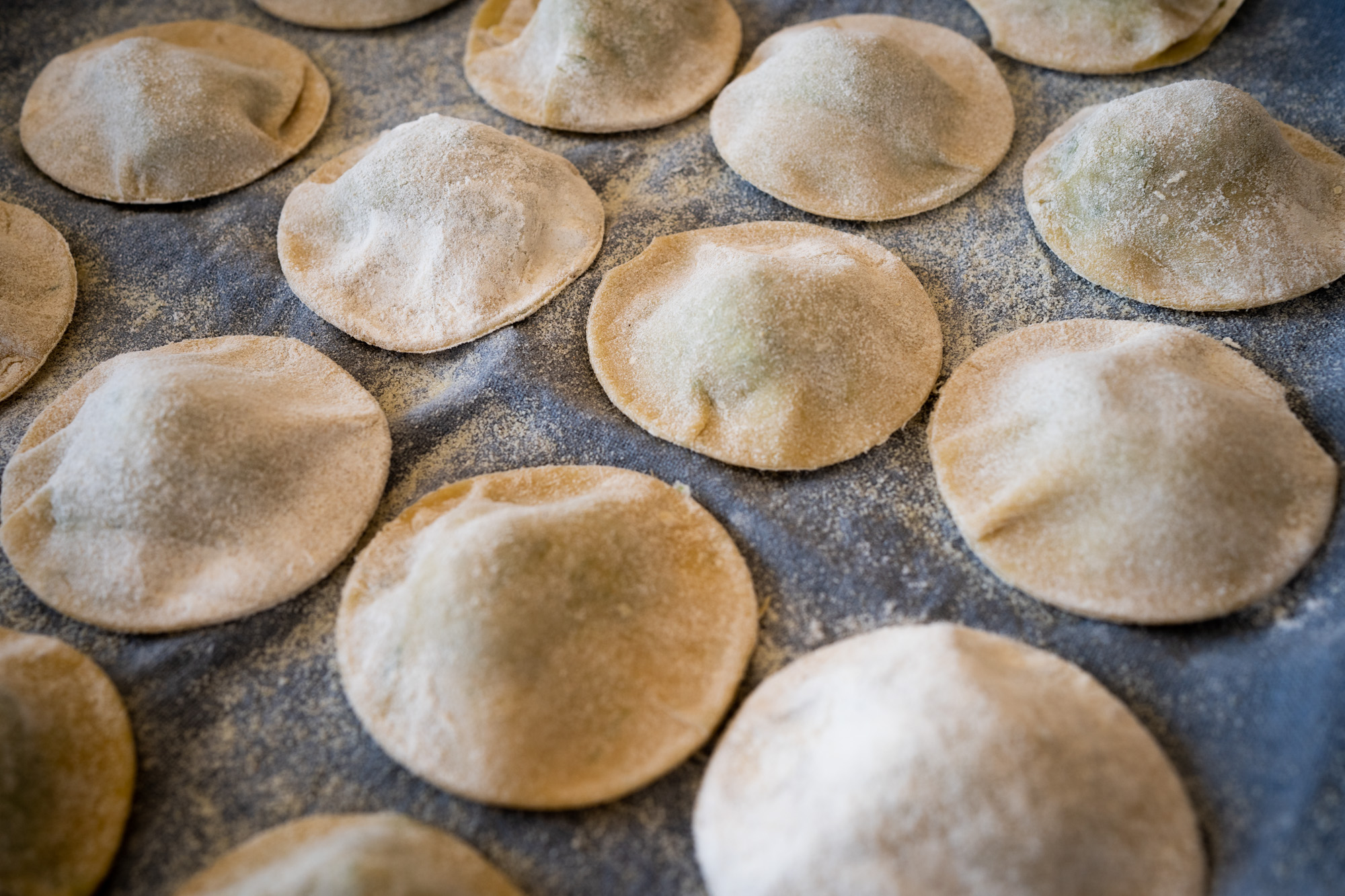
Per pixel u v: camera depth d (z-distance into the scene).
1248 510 0.24
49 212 0.32
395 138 0.31
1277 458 0.25
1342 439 0.26
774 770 0.23
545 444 0.28
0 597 0.26
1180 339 0.27
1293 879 0.22
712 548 0.26
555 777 0.23
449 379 0.29
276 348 0.29
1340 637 0.24
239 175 0.32
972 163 0.31
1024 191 0.30
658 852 0.23
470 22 0.36
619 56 0.32
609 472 0.27
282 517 0.26
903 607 0.25
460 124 0.30
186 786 0.24
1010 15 0.33
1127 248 0.28
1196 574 0.24
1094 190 0.29
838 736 0.23
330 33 0.36
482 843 0.23
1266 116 0.28
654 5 0.33
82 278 0.31
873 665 0.24
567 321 0.29
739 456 0.27
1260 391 0.26
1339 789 0.22
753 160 0.31
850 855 0.22
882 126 0.30
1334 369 0.27
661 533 0.26
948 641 0.24
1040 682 0.24
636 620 0.24
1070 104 0.32
